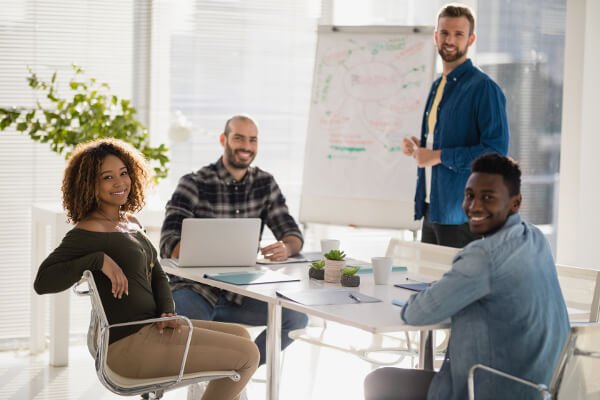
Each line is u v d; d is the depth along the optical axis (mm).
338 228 5602
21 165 5016
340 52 4969
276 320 2877
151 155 4652
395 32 4867
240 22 5371
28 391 4102
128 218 3090
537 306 2346
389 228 4824
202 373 2777
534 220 5195
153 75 5234
